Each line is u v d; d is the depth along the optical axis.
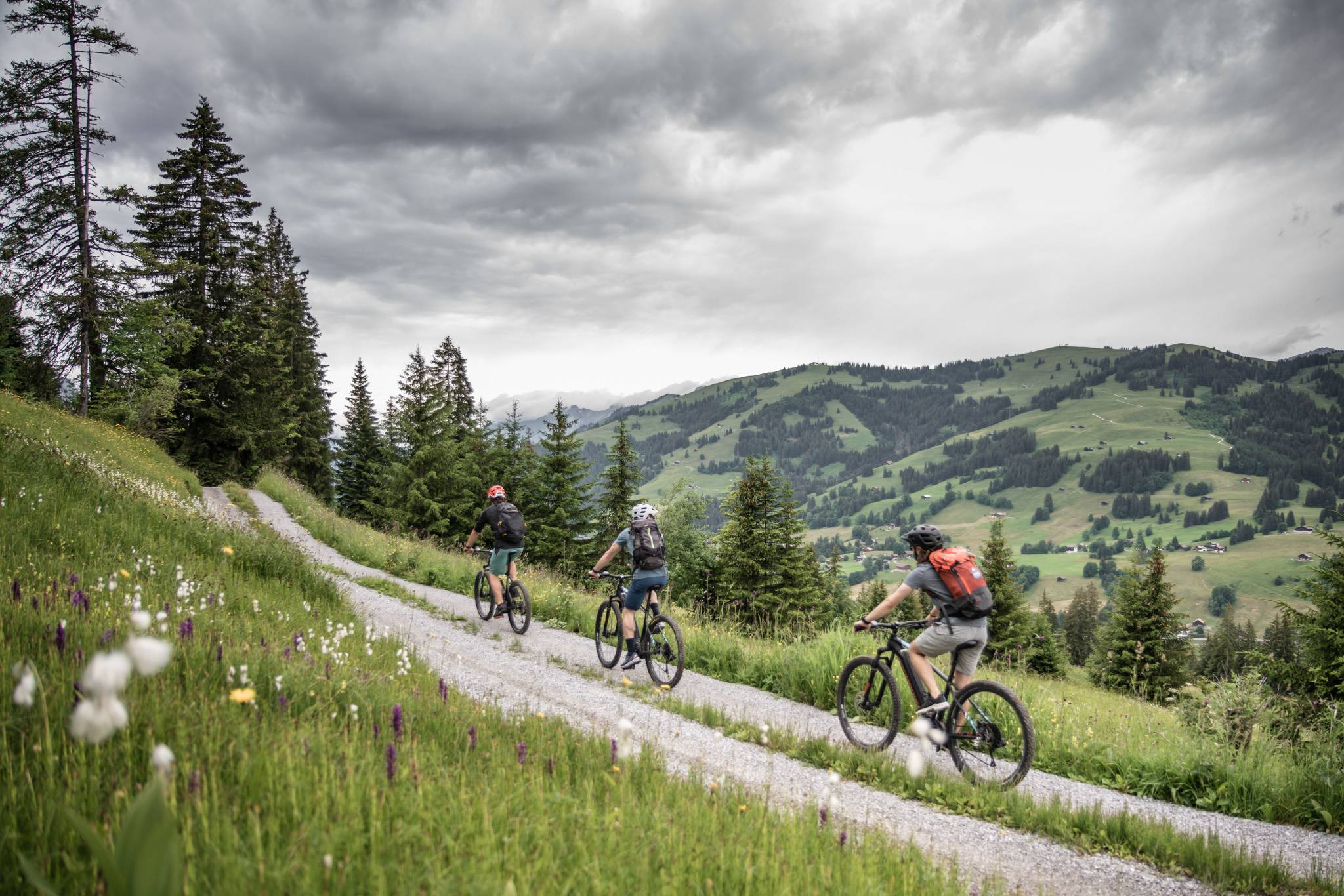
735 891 2.83
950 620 6.12
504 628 11.70
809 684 8.48
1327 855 4.88
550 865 2.71
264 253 39.00
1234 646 85.75
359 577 15.67
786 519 40.81
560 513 44.19
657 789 4.10
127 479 13.67
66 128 23.81
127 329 26.66
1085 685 38.66
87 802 2.40
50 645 3.64
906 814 5.24
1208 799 5.75
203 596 7.24
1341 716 6.59
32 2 22.83
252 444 36.38
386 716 4.53
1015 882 4.26
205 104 34.53
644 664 9.65
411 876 2.40
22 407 18.97
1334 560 19.12
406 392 44.47
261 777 2.89
